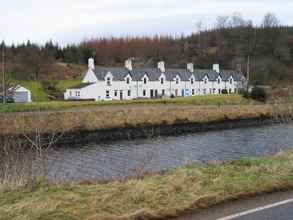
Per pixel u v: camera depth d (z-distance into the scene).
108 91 68.94
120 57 128.88
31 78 88.94
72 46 131.88
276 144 23.28
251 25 133.12
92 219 6.02
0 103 48.03
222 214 6.57
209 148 27.77
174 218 6.39
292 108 22.58
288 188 8.37
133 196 7.05
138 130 38.22
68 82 91.56
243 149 26.89
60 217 6.03
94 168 20.41
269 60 103.94
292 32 133.25
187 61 116.06
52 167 19.95
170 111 44.28
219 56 116.94
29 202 6.51
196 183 8.16
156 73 76.06
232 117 47.28
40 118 34.53
